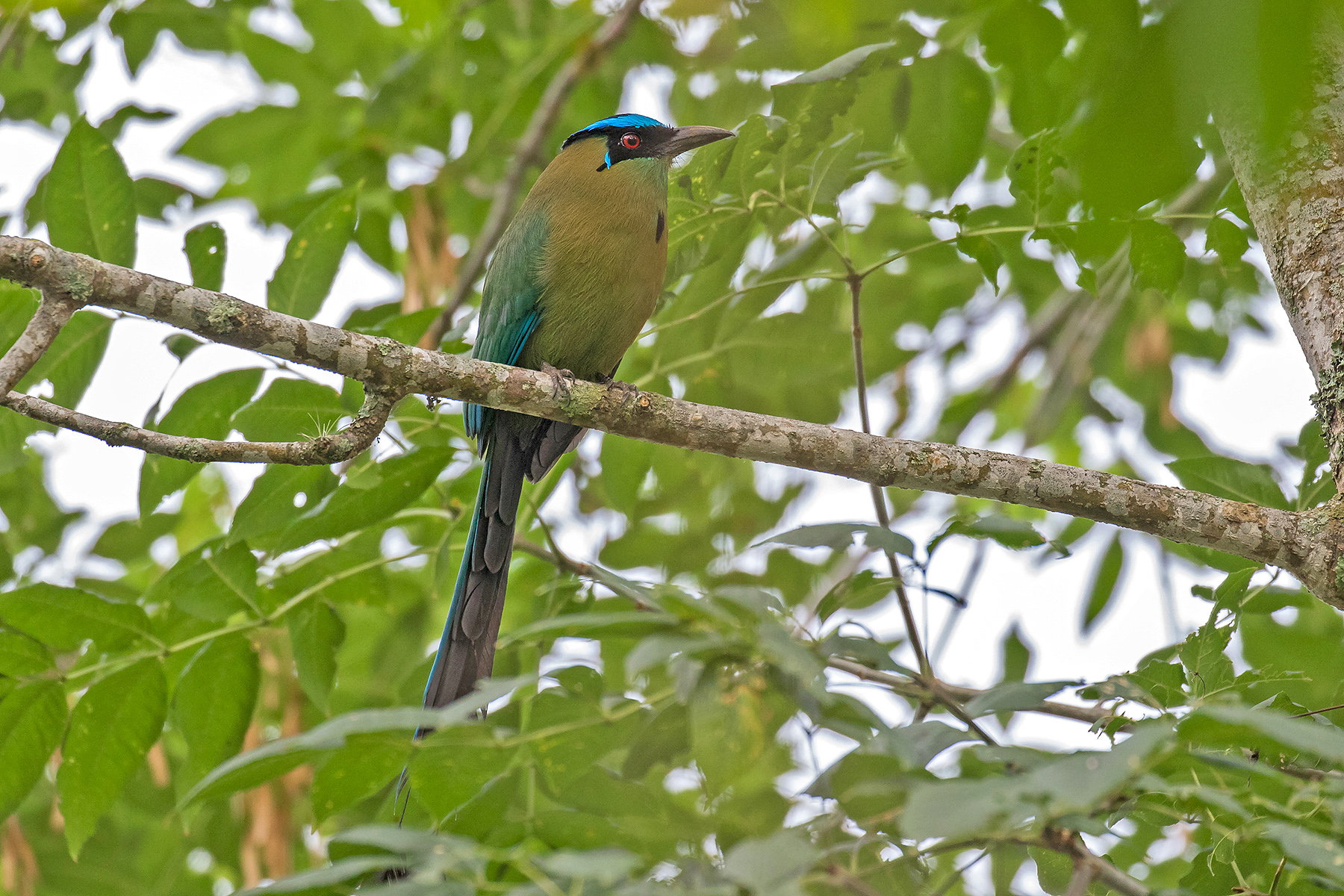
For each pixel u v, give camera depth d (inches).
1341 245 256.7
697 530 534.0
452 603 354.0
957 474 288.0
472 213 583.2
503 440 361.4
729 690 197.6
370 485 327.6
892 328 578.6
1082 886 179.2
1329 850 166.1
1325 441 261.0
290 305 330.0
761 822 227.1
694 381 442.9
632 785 253.0
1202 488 313.1
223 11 486.3
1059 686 207.6
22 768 313.7
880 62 348.5
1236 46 97.7
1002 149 546.9
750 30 355.6
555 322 395.5
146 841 494.9
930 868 235.0
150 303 259.6
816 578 506.6
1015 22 204.8
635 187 391.9
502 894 171.5
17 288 308.3
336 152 525.0
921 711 277.1
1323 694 377.7
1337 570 257.6
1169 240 319.0
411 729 245.6
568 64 506.6
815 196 358.3
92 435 252.8
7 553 429.4
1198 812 228.1
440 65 493.7
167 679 327.9
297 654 353.7
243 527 327.3
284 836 383.2
